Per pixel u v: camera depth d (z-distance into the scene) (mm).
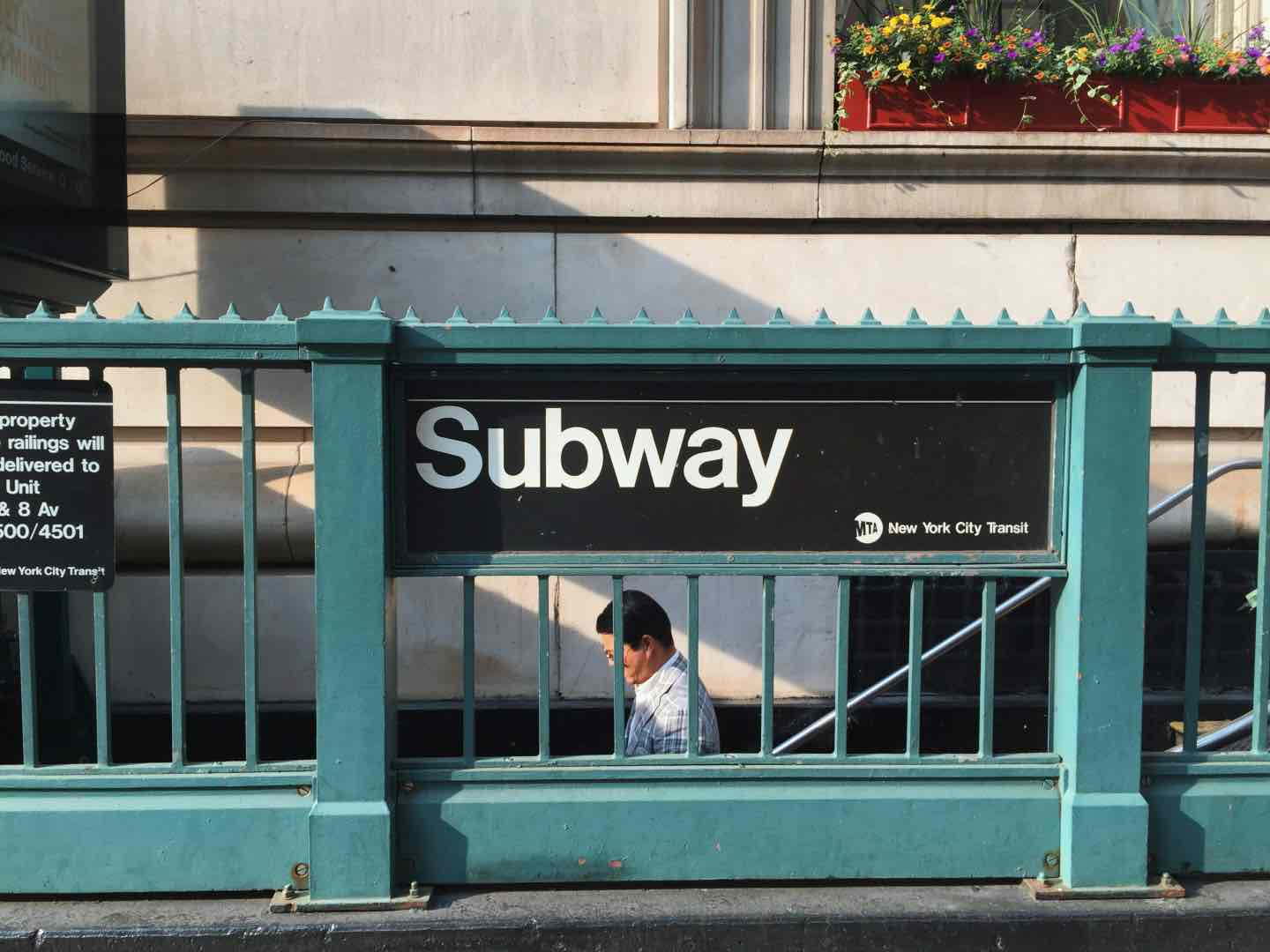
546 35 5141
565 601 5102
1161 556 5238
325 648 2842
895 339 2891
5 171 3635
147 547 4961
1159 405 5238
